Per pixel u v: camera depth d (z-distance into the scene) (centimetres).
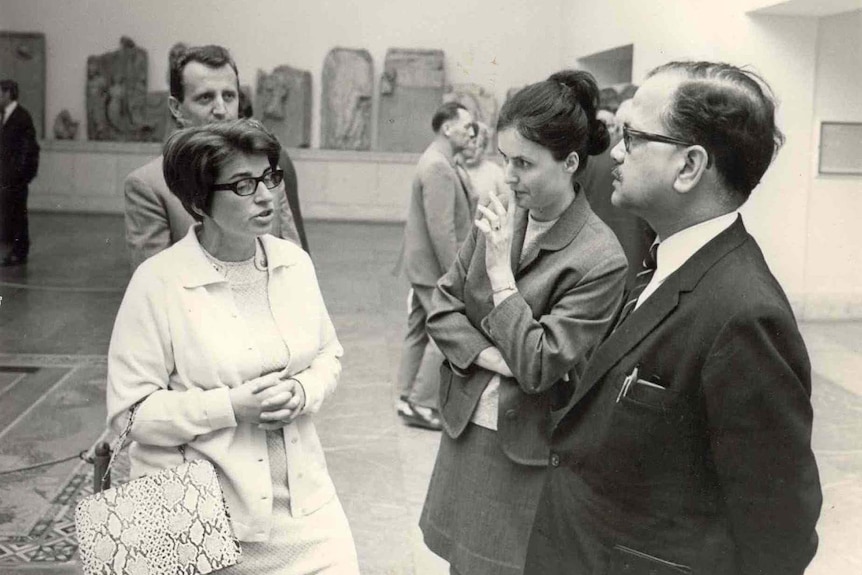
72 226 1473
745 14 836
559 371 246
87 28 1652
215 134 212
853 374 682
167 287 220
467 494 265
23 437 532
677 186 179
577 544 193
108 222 1537
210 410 213
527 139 245
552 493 201
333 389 238
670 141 177
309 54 1692
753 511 167
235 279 230
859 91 847
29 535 400
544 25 1670
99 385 640
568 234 258
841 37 839
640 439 180
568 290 255
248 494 217
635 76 1145
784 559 168
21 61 1644
